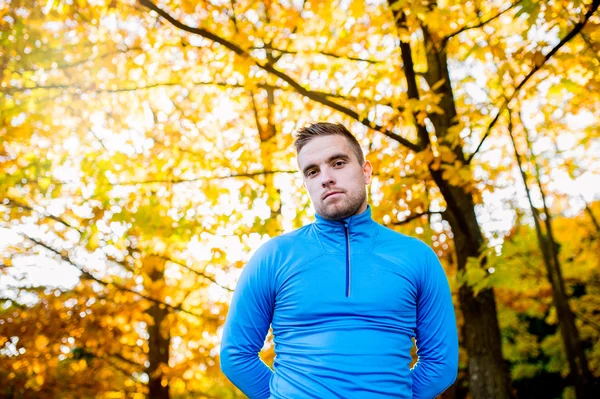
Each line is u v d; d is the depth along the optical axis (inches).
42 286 287.1
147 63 201.5
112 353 306.0
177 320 293.7
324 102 181.9
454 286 179.6
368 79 188.1
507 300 360.2
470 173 173.3
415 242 75.0
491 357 198.7
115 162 199.8
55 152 218.5
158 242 230.4
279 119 234.5
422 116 175.8
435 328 73.3
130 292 278.8
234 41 177.8
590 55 158.4
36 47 182.9
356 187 74.1
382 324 67.3
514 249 188.2
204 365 297.7
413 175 191.0
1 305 285.6
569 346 315.0
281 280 71.7
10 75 191.5
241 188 200.5
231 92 228.4
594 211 370.6
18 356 280.7
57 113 205.3
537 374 444.8
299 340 68.1
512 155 277.4
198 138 244.7
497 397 193.9
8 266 285.7
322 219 74.6
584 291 422.0
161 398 306.8
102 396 326.0
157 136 236.5
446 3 164.7
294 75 219.5
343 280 69.0
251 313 73.7
